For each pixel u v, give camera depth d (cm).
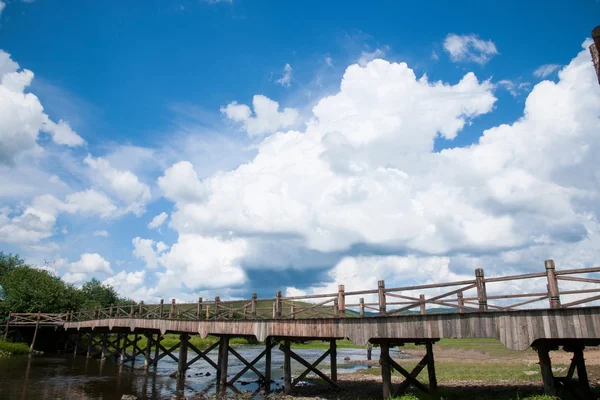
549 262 1267
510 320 1330
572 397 1535
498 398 1750
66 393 2316
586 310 1183
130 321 3316
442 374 2908
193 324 2630
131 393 2367
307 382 2803
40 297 5422
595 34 689
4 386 2475
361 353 5475
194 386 2623
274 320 2097
